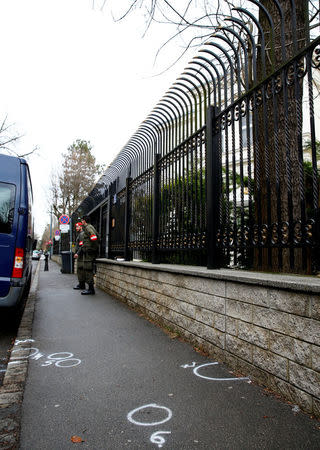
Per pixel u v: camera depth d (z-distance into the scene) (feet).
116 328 16.81
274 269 12.98
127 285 23.56
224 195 13.75
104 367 11.37
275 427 7.23
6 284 17.47
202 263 16.46
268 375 9.04
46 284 41.27
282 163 14.49
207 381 9.87
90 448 6.71
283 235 10.01
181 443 6.81
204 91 15.01
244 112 12.05
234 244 12.24
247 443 6.72
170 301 15.67
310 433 6.96
